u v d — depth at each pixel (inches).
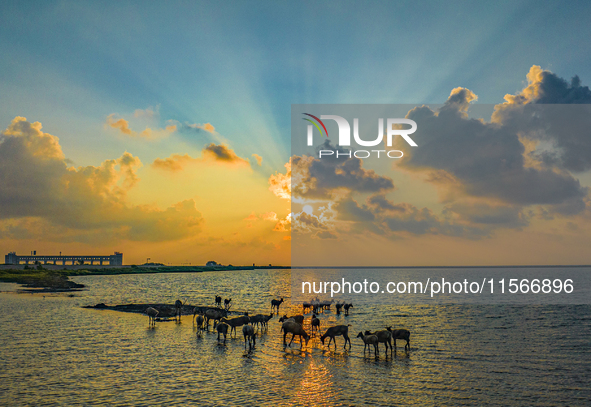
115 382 746.2
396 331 1046.4
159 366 863.7
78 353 962.7
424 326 1480.1
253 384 750.5
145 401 651.5
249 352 1011.9
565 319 1685.5
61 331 1245.7
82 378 765.9
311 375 813.9
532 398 693.3
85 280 5698.8
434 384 763.4
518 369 871.7
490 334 1306.6
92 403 636.1
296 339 1203.9
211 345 1087.6
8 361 876.6
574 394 714.2
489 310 2034.9
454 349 1069.8
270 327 1430.9
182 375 800.3
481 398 690.8
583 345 1124.5
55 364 861.2
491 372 847.1
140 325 1398.9
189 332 1280.8
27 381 740.7
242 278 7140.8
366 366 888.3
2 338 1122.7
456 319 1683.1
